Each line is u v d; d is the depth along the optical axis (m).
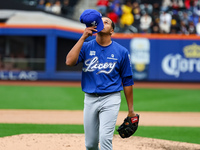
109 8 72.06
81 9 77.88
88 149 15.41
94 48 14.71
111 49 14.65
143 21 72.06
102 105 14.46
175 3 73.81
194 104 48.03
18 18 69.50
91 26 14.09
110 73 14.44
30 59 69.81
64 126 30.94
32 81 68.75
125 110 41.47
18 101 47.88
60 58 69.69
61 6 76.12
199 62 68.94
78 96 53.25
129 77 14.94
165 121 35.34
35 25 66.81
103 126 14.31
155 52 69.06
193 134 28.91
